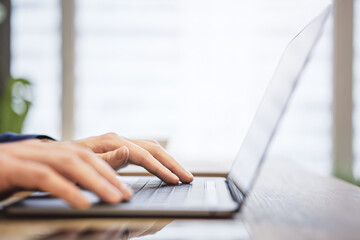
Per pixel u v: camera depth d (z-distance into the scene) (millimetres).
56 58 2371
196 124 2312
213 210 438
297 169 1062
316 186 721
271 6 2264
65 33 2355
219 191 582
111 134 780
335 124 2295
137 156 694
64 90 2361
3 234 381
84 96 2361
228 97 2295
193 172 1011
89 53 2352
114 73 2344
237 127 2293
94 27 2348
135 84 2340
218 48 2295
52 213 438
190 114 2316
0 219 435
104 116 2355
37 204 463
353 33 2283
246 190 494
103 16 2344
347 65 2289
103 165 507
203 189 606
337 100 2293
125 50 2338
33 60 2371
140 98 2340
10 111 2064
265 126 562
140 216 436
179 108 2324
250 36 2275
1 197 486
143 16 2326
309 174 940
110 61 2344
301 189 682
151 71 2330
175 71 2320
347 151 2289
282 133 2299
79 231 393
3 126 2059
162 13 2318
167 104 2326
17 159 470
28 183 447
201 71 2305
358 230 388
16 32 2369
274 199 574
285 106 459
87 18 2348
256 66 2277
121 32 2338
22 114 2090
